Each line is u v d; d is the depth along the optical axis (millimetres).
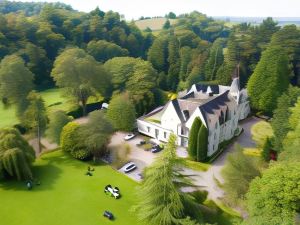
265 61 94688
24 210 51469
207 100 77438
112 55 141625
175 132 75688
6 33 126000
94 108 106250
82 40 151875
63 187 58562
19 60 91875
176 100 76188
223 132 77375
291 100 76125
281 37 118688
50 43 135625
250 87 98000
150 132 82062
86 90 98562
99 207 52406
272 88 92875
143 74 98688
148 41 179000
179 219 38281
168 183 39156
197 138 67438
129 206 52844
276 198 37094
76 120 96750
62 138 70500
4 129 62219
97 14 182875
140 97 94812
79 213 50781
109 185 57188
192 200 46719
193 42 162375
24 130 84312
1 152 58844
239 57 124875
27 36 132125
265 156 65500
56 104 104500
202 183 60438
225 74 116562
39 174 63250
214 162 69125
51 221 48781
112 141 79562
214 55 127812
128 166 65125
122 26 179625
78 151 68625
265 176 40844
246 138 81938
